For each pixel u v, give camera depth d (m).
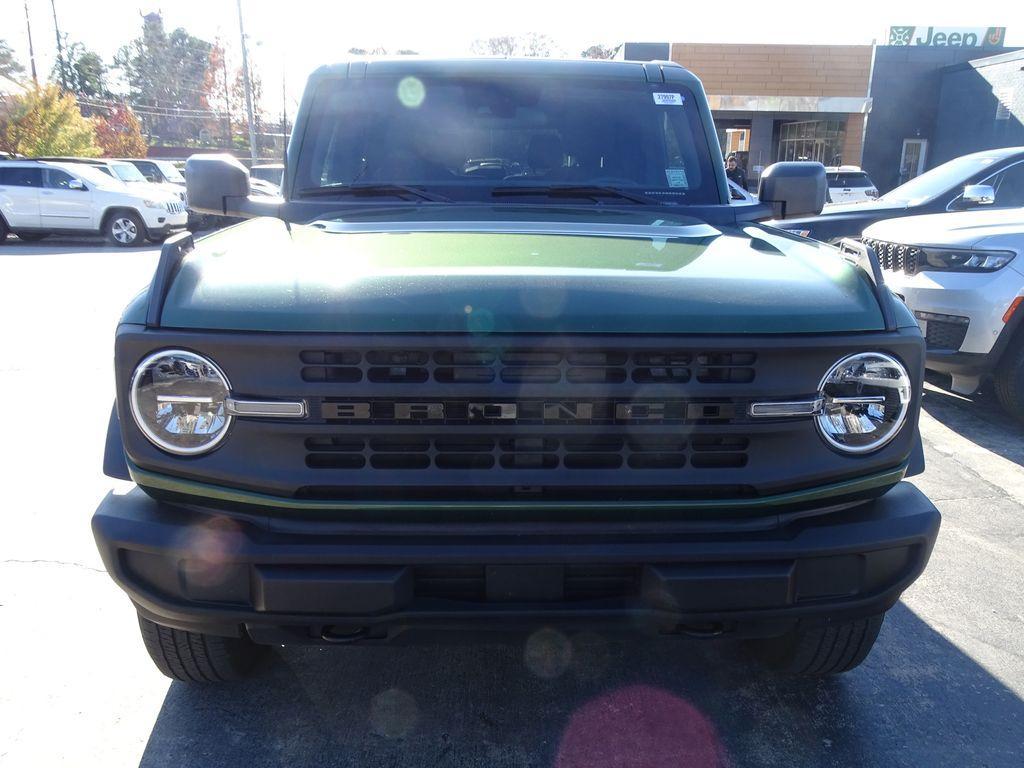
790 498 2.09
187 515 2.06
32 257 15.34
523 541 2.02
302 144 3.34
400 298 1.98
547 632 2.10
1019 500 4.50
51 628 3.12
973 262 5.47
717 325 1.99
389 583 1.98
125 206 17.80
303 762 2.46
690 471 2.04
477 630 2.10
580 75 3.43
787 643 2.70
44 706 2.68
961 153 25.94
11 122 28.14
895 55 26.77
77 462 4.82
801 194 3.32
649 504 2.05
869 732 2.62
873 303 2.13
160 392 1.98
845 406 2.09
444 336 1.93
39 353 7.47
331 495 2.02
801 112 23.53
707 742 2.57
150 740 2.54
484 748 2.53
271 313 1.97
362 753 2.50
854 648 2.59
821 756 2.52
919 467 2.29
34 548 3.74
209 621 2.07
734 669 2.96
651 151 3.38
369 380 1.96
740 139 25.19
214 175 3.14
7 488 4.43
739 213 3.19
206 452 2.01
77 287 11.42
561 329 1.95
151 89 66.19
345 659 2.98
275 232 2.64
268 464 2.00
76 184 17.67
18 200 17.53
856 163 23.44
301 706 2.71
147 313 2.01
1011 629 3.23
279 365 1.96
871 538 2.09
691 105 3.46
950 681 2.89
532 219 2.82
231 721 2.63
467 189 3.23
